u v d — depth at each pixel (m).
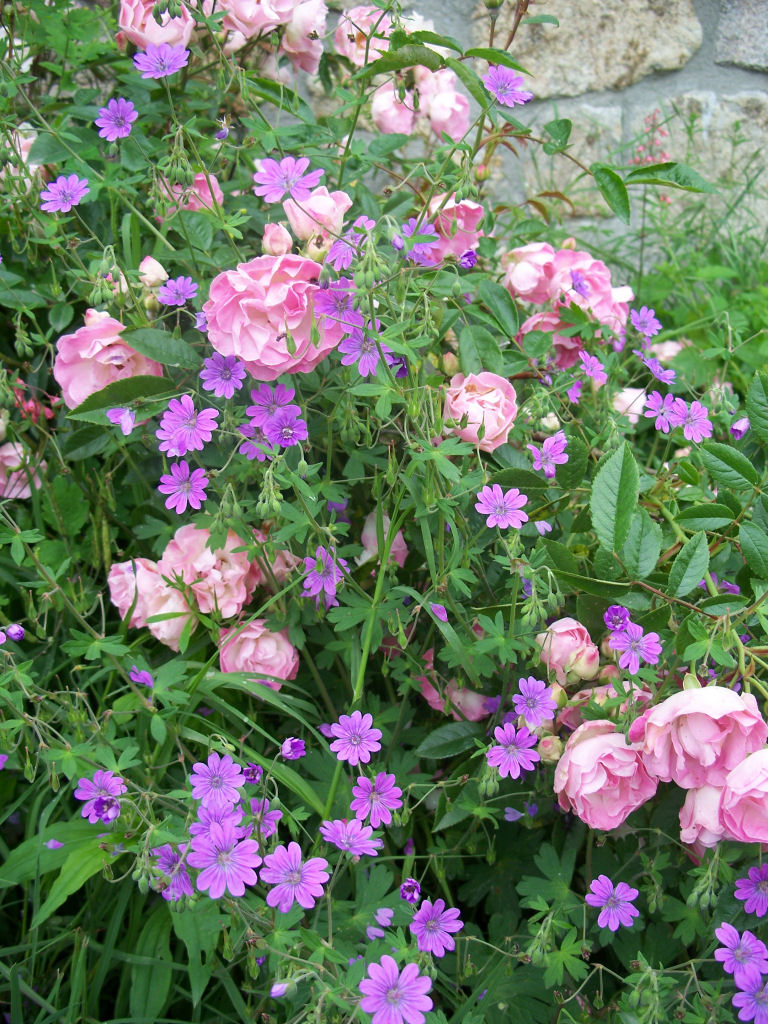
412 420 0.44
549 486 0.51
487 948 0.46
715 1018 0.38
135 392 0.48
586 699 0.44
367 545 0.52
